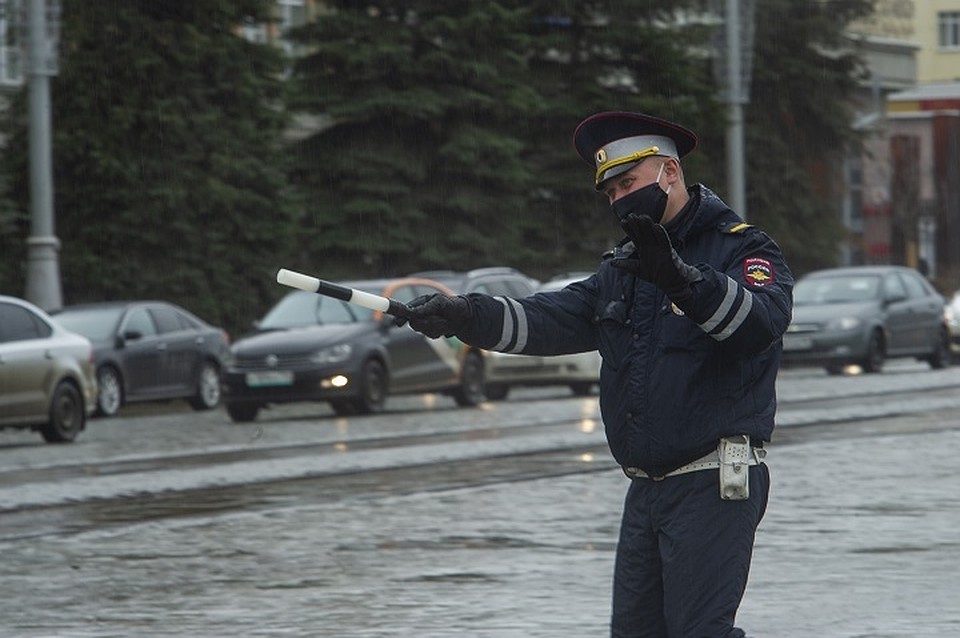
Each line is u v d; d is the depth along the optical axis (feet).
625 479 94.43
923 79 591.37
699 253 32.83
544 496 87.15
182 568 66.90
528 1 284.20
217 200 224.33
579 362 176.04
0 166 212.64
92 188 220.64
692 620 32.71
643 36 287.48
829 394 163.02
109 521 81.71
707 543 32.71
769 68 329.72
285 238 234.58
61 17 218.59
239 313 230.68
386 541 72.69
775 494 85.92
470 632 53.42
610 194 33.32
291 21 294.87
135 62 219.41
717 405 32.63
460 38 264.11
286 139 264.52
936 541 70.33
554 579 62.75
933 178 453.99
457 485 93.30
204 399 178.81
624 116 32.68
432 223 266.77
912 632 52.75
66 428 134.31
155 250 224.74
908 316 208.13
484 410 161.48
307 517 80.89
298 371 150.92
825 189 344.08
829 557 66.64
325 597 60.03
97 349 165.48
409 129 265.34
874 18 415.44
